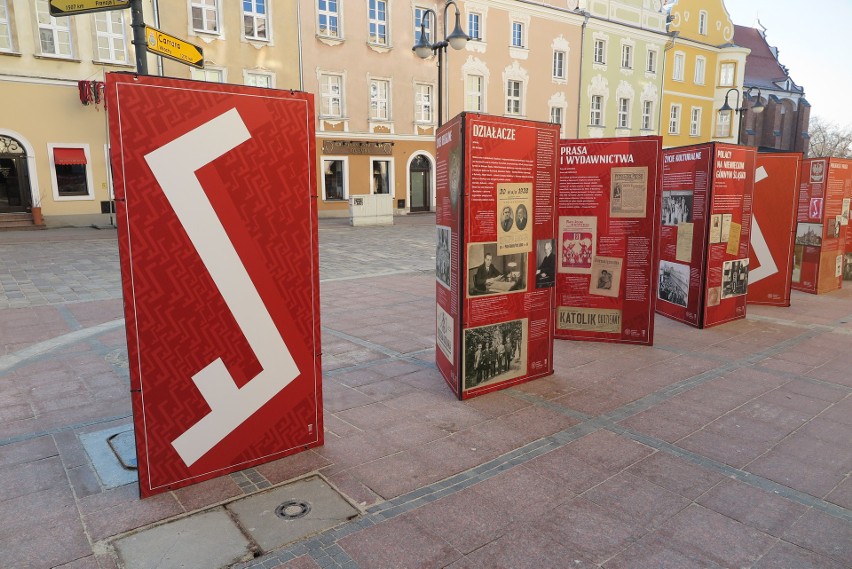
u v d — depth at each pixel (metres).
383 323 7.44
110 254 13.94
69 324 7.22
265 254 3.46
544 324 5.26
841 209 9.94
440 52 13.19
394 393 4.95
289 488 3.36
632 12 36.88
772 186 8.52
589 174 6.36
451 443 3.97
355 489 3.35
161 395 3.21
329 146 26.83
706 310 7.25
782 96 52.66
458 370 4.78
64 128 20.47
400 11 27.91
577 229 6.50
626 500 3.25
